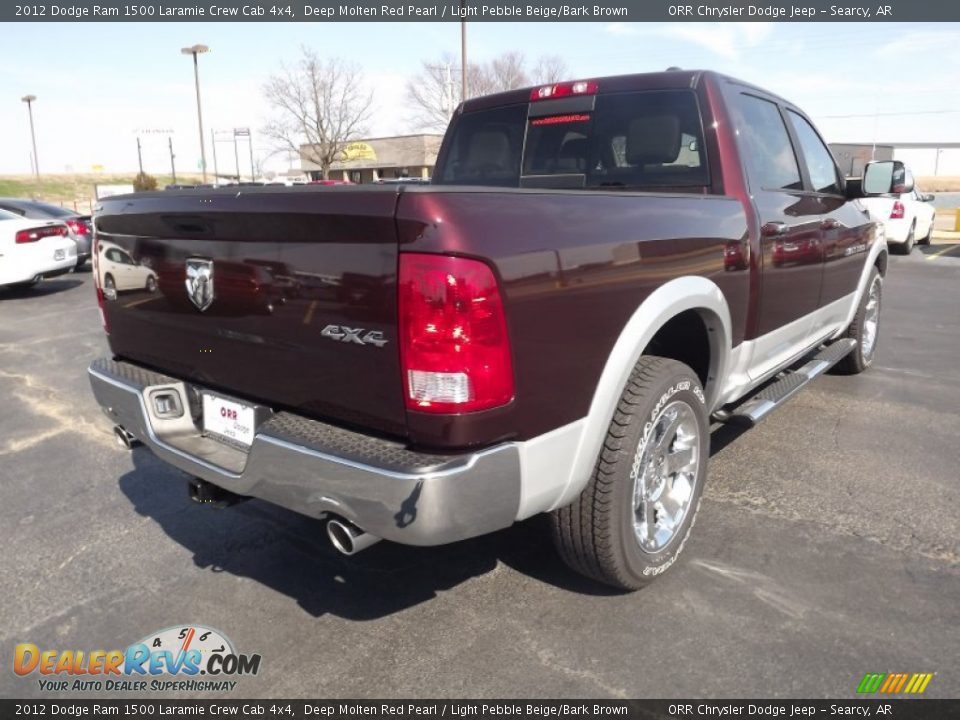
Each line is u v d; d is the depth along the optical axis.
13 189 71.88
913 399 5.32
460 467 2.07
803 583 2.95
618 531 2.67
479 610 2.86
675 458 3.01
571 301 2.31
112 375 3.10
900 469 4.04
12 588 3.10
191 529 3.59
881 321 8.34
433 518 2.06
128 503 3.90
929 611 2.75
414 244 1.99
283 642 2.71
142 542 3.47
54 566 3.27
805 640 2.61
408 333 2.04
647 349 3.37
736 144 3.49
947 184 86.06
